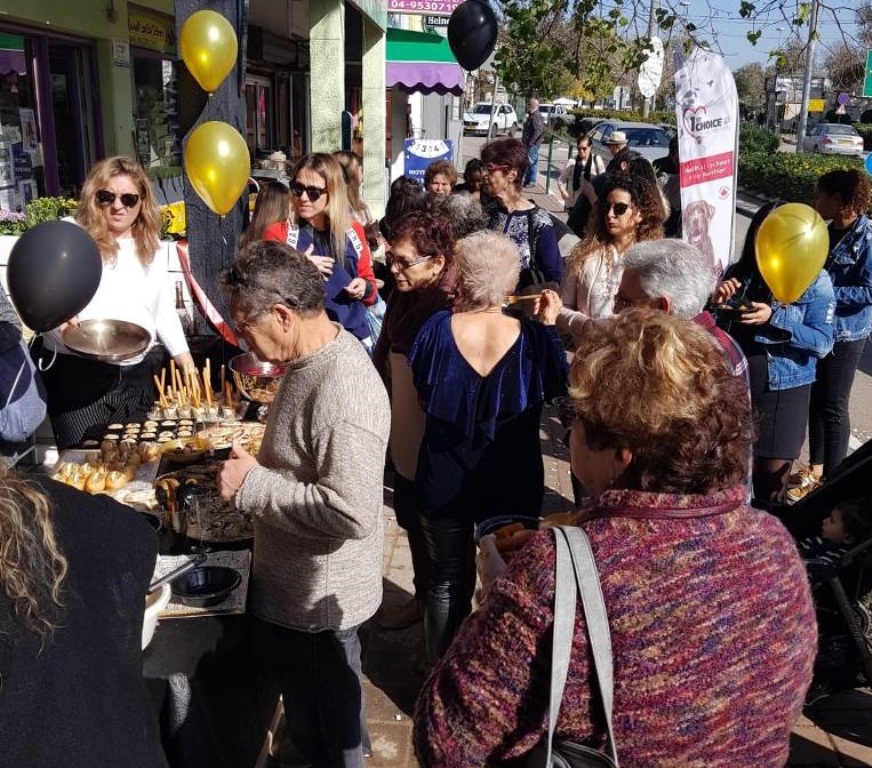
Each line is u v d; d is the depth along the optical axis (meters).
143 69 10.12
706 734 1.18
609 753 1.20
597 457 1.37
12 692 1.23
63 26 7.88
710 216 4.66
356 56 11.41
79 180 8.83
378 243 6.32
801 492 4.89
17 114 7.69
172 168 11.12
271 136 16.19
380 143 11.36
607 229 3.79
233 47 4.18
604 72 6.18
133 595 1.43
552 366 2.76
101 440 3.29
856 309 4.57
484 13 5.82
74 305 2.47
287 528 2.13
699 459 1.25
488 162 4.80
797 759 3.00
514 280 2.78
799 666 1.25
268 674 2.52
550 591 1.21
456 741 1.26
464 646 1.29
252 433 3.24
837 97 23.62
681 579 1.20
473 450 2.76
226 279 2.15
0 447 2.57
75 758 1.26
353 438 2.06
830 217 4.58
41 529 1.31
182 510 2.53
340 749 2.41
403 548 4.32
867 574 2.85
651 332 1.34
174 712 2.02
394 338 3.20
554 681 1.18
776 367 3.77
